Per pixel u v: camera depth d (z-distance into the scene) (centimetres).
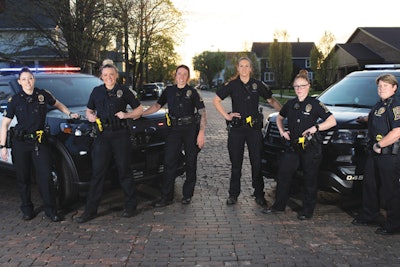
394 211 402
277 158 489
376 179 418
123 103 449
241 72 474
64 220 461
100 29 2158
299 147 438
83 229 434
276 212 476
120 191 577
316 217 462
